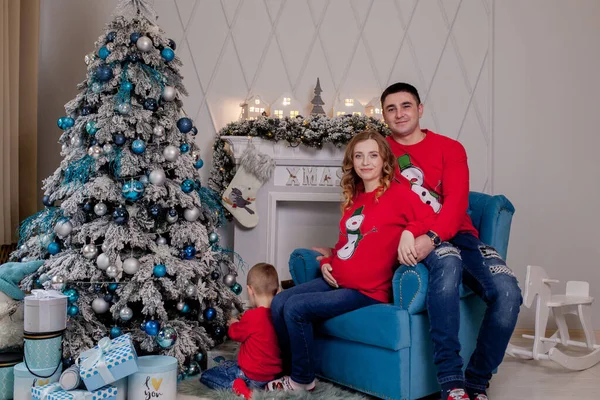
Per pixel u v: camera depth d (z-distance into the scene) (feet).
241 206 10.78
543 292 9.26
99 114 7.39
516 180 11.84
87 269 7.21
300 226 11.64
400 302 6.68
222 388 7.05
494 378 8.25
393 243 6.98
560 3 11.88
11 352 6.67
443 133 11.94
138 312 8.00
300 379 6.94
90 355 5.98
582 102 11.84
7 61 10.10
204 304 8.21
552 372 8.61
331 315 6.96
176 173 7.79
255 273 7.72
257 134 10.68
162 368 6.34
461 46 11.98
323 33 11.98
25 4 11.16
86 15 12.02
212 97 11.91
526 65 11.90
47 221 7.68
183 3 11.93
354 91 11.95
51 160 11.98
